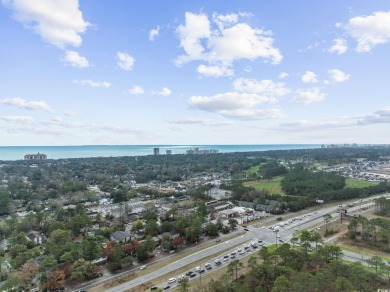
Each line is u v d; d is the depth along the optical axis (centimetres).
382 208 18362
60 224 14800
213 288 8769
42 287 9550
